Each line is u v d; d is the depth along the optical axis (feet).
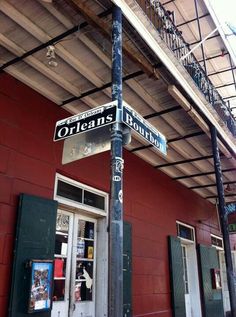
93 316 16.93
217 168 18.11
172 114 18.26
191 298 28.02
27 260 13.07
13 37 12.94
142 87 16.10
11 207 13.39
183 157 23.32
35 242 13.62
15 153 14.14
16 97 14.78
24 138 14.70
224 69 31.14
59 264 15.76
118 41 10.75
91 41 13.17
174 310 22.82
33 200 14.03
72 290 16.05
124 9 11.58
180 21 27.45
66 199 16.20
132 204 21.33
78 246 17.13
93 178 18.16
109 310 7.95
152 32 13.06
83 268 17.16
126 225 19.81
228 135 20.63
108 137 9.23
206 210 33.22
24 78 15.02
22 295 12.63
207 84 19.83
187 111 16.90
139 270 20.53
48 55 13.06
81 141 9.75
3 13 11.85
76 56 14.03
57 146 16.24
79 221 17.58
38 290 12.95
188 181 28.50
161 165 24.66
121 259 8.28
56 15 12.02
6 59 13.97
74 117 9.69
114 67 10.27
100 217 18.62
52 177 15.62
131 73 15.06
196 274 28.53
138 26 12.37
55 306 14.97
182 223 27.71
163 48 13.89
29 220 13.62
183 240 27.40
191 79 16.02
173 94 15.69
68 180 16.66
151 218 23.09
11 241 13.05
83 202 17.37
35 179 14.73
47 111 16.20
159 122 19.03
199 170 25.82
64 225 16.62
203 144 21.36
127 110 9.20
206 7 25.96
